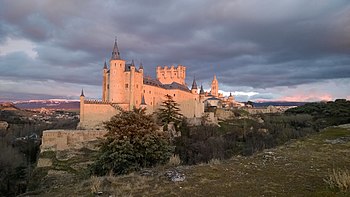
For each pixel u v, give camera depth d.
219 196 11.34
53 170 52.50
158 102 113.88
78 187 14.91
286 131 103.19
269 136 98.81
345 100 150.62
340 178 11.53
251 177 13.90
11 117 151.62
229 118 134.00
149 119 30.31
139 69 103.50
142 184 13.92
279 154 19.52
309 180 12.82
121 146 25.45
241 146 84.12
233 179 13.70
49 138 63.59
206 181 13.56
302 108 150.88
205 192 11.97
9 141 83.44
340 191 10.53
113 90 97.50
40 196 14.34
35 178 51.94
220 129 106.50
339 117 120.81
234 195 11.34
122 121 28.12
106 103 85.12
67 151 61.78
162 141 28.44
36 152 75.56
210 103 176.50
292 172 14.48
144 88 104.56
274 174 14.26
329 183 11.60
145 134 27.17
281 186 12.14
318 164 16.09
